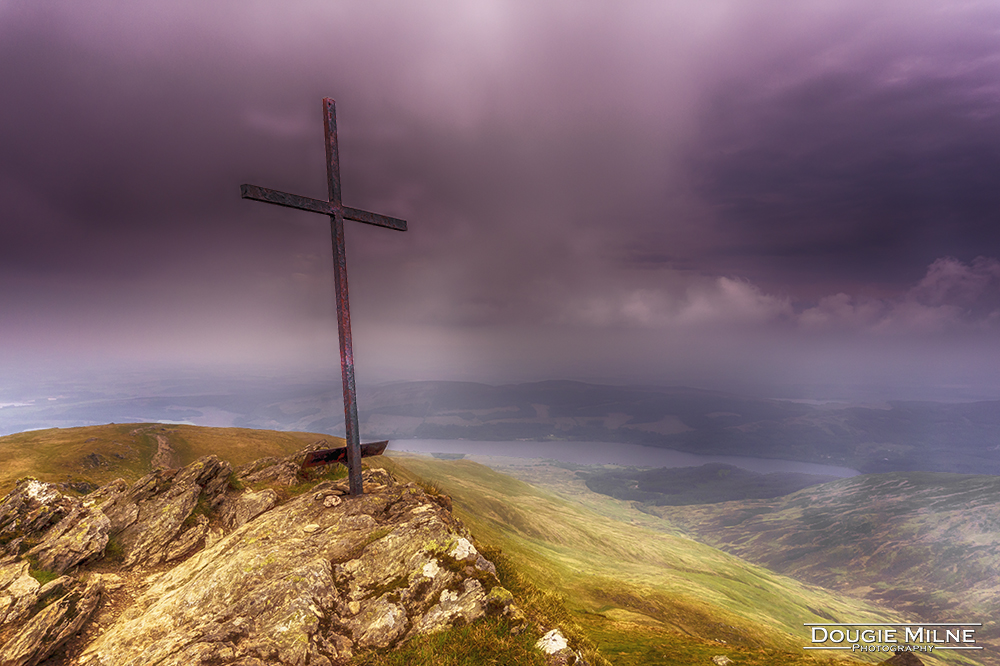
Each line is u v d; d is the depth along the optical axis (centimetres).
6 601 1039
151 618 1046
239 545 1298
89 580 1182
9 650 934
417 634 1014
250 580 1122
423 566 1177
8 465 12494
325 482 1719
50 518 1368
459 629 1025
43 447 14175
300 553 1224
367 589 1134
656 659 3269
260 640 936
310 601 1040
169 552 1402
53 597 1090
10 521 1320
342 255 1504
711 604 13862
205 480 1714
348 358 1531
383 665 932
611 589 13400
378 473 2041
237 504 1628
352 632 1020
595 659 1041
